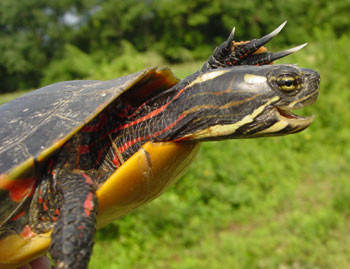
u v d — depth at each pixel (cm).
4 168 16
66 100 17
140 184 17
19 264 17
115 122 18
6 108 18
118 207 17
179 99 17
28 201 16
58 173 17
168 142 17
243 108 17
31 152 16
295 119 17
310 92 17
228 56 18
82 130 18
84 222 16
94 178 17
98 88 17
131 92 18
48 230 17
